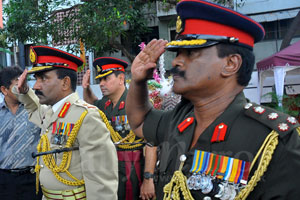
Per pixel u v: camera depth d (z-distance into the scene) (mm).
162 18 10781
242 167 874
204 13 930
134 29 8523
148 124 1258
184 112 1150
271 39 10539
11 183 2389
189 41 946
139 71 1154
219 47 935
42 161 1956
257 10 10539
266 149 854
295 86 8477
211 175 901
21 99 2287
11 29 6848
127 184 2799
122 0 6316
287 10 10344
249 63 977
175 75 982
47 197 1904
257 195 866
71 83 2051
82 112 1889
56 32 6996
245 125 924
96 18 6277
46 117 2004
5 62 10352
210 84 950
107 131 1921
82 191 1863
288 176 822
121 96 3041
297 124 867
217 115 991
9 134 2467
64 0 7031
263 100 8203
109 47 8086
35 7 6992
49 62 1963
